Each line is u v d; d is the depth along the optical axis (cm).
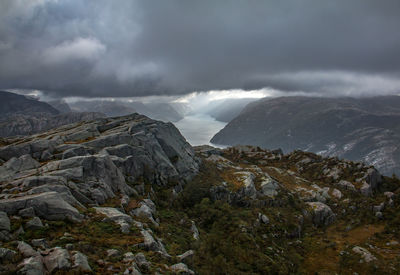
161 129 10262
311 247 8300
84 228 3753
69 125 9500
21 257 2638
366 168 14862
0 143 7406
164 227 5441
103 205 4894
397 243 8512
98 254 3152
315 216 10288
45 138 7419
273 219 8919
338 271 7106
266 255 6806
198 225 7319
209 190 9275
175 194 8088
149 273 3075
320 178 15425
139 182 7031
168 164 8656
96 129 8400
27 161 5428
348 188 13612
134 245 3662
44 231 3359
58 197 3956
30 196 3819
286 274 6272
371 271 7019
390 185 14800
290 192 11400
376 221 10362
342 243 8712
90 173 5375
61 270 2594
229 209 8375
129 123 9394
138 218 5034
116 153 7150
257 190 10456
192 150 12044
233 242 6769
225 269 5078
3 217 3219
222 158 15238
